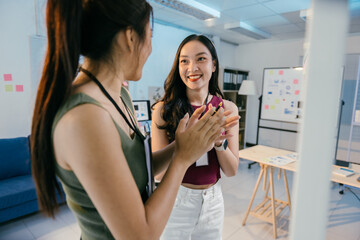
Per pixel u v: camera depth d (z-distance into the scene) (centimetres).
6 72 279
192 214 103
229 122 60
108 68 45
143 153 54
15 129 292
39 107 39
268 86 481
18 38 282
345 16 21
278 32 467
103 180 36
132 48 46
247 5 330
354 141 421
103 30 42
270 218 230
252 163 445
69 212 254
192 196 102
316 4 22
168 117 102
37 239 211
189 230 104
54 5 38
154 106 109
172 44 459
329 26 22
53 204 45
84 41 42
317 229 24
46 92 39
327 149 23
